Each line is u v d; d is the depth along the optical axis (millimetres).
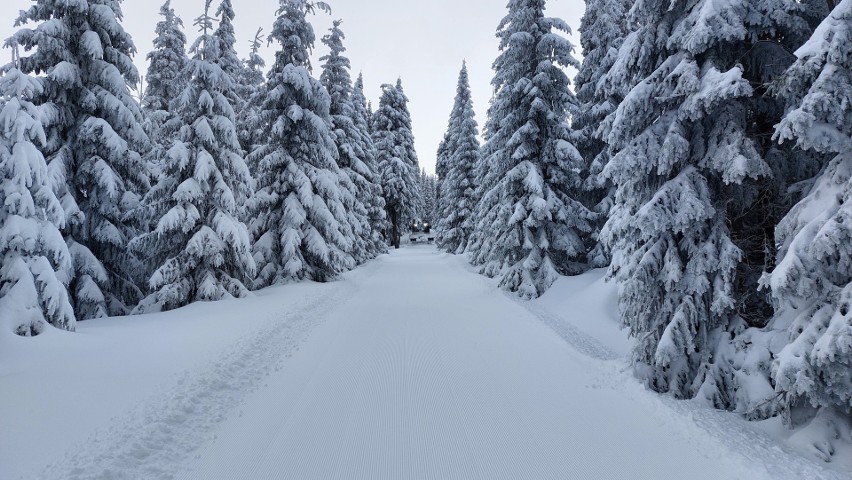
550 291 15344
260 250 17906
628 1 18719
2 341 7547
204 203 14516
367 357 8672
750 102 6996
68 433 5156
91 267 12875
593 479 4562
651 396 6559
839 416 5219
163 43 22750
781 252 5711
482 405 6434
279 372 7766
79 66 13508
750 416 5887
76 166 13508
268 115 18734
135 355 8000
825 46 5023
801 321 5355
